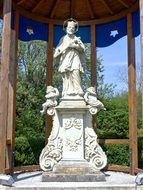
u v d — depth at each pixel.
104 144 12.24
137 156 10.89
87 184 8.38
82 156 9.34
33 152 12.13
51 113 9.63
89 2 12.37
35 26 12.51
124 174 10.86
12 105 10.87
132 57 11.45
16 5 11.61
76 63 9.87
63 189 7.98
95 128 11.60
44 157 9.31
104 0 12.12
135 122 11.04
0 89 8.75
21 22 12.02
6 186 8.01
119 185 8.16
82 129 9.51
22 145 11.79
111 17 12.45
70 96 9.71
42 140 12.56
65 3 12.50
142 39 8.43
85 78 22.53
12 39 11.30
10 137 10.69
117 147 12.21
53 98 9.73
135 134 10.96
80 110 9.53
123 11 12.05
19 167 11.23
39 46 23.03
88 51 22.45
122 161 12.10
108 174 10.77
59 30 12.94
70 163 9.12
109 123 14.81
